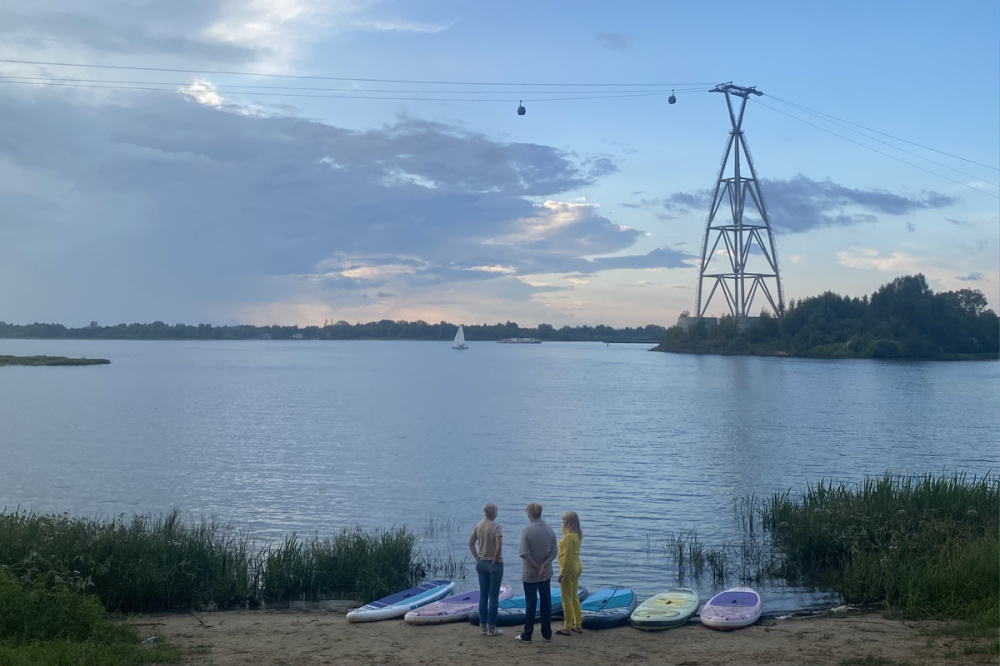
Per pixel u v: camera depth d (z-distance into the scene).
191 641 13.81
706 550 23.91
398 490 35.19
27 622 12.68
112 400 85.31
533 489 35.53
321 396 94.00
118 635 13.37
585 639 14.08
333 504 32.06
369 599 18.30
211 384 113.81
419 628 15.02
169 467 41.34
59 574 15.78
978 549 16.61
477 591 17.62
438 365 193.38
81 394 92.94
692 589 19.50
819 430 60.66
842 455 47.25
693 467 42.19
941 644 13.12
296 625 15.38
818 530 21.70
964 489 24.89
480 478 38.38
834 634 14.15
